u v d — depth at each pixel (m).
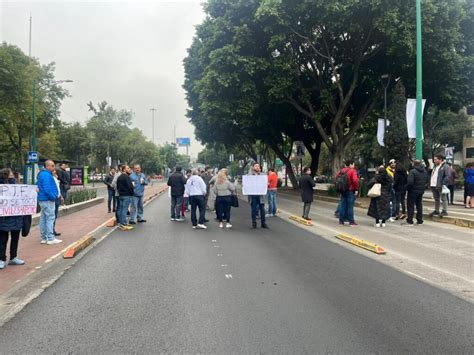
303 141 37.28
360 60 25.53
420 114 17.08
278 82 24.56
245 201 26.98
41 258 9.14
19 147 45.03
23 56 33.16
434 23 21.81
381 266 8.38
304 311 5.68
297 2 22.55
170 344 4.63
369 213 14.19
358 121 28.48
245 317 5.45
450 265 8.47
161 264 8.54
